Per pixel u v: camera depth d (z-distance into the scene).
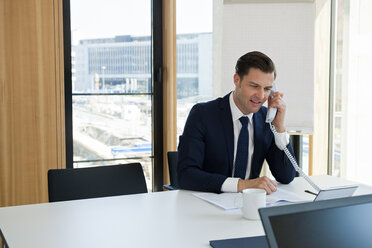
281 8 3.91
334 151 4.44
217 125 2.46
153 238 1.64
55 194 2.34
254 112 2.37
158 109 4.20
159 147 4.23
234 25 3.90
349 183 2.55
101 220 1.85
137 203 2.11
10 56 3.51
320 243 1.13
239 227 1.76
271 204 2.00
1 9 3.45
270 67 2.29
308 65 3.96
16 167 3.60
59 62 3.67
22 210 2.00
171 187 3.10
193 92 4.30
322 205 1.16
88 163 4.02
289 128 3.98
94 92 4.00
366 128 4.25
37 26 3.57
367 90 4.22
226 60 3.93
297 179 2.67
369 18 4.18
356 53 4.26
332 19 4.29
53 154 3.71
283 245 1.08
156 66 4.17
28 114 3.60
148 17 4.14
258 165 2.54
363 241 1.19
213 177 2.27
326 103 4.33
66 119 3.88
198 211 1.97
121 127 4.12
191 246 1.56
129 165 2.55
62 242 1.60
